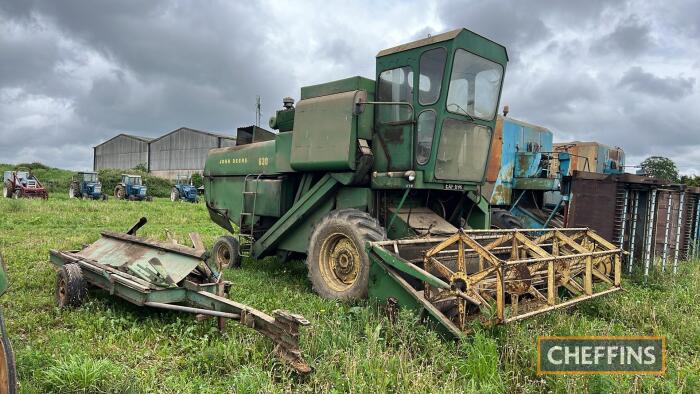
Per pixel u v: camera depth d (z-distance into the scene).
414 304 4.62
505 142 10.36
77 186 29.16
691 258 10.59
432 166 6.10
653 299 6.46
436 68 6.05
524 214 10.24
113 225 14.38
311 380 3.56
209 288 4.97
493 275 5.29
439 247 4.60
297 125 7.05
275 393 3.35
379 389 3.39
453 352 4.10
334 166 6.55
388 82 6.62
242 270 7.89
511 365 3.88
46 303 5.46
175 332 4.52
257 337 4.28
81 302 5.32
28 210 17.78
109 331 4.57
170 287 4.83
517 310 4.49
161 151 56.56
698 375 3.93
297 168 7.12
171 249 5.48
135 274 5.19
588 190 8.48
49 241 10.00
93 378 3.35
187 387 3.45
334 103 6.54
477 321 4.25
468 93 6.40
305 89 7.23
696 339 4.86
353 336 4.36
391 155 6.57
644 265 7.89
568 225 8.75
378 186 6.39
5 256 7.99
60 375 3.38
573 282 5.25
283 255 7.86
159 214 18.58
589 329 4.76
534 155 10.41
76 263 5.71
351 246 6.09
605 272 6.19
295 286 6.93
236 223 8.93
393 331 4.45
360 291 5.68
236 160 8.91
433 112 6.08
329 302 5.70
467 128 6.57
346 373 3.60
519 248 5.95
